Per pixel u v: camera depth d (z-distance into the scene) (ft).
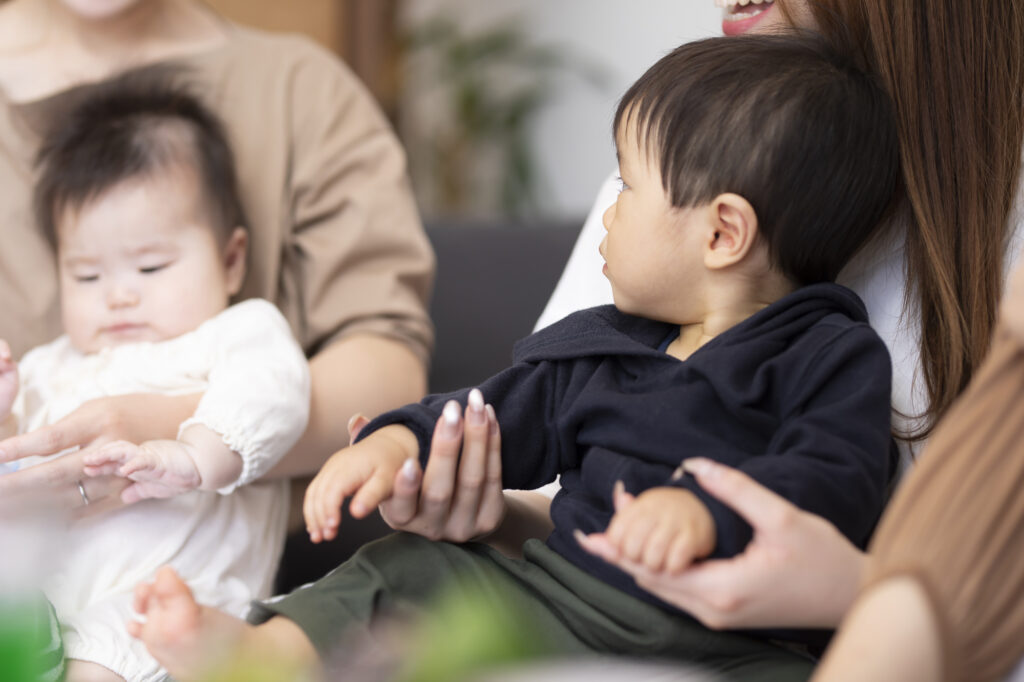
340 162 5.41
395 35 13.71
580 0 12.21
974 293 3.10
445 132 13.61
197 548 4.19
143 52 5.40
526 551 2.92
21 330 4.96
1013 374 1.92
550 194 12.75
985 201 3.16
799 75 3.01
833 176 2.95
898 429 3.12
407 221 5.47
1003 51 3.19
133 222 4.62
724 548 2.35
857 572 2.22
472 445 2.83
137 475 3.78
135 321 4.62
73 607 3.82
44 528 2.23
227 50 5.51
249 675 1.84
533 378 3.11
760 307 3.06
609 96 11.76
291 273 5.34
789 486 2.45
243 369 4.27
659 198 3.02
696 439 2.77
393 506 2.83
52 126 5.09
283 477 4.66
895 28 3.21
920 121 3.19
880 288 3.37
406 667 1.72
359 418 3.12
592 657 2.67
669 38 10.82
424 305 5.59
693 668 2.43
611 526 2.31
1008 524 1.86
